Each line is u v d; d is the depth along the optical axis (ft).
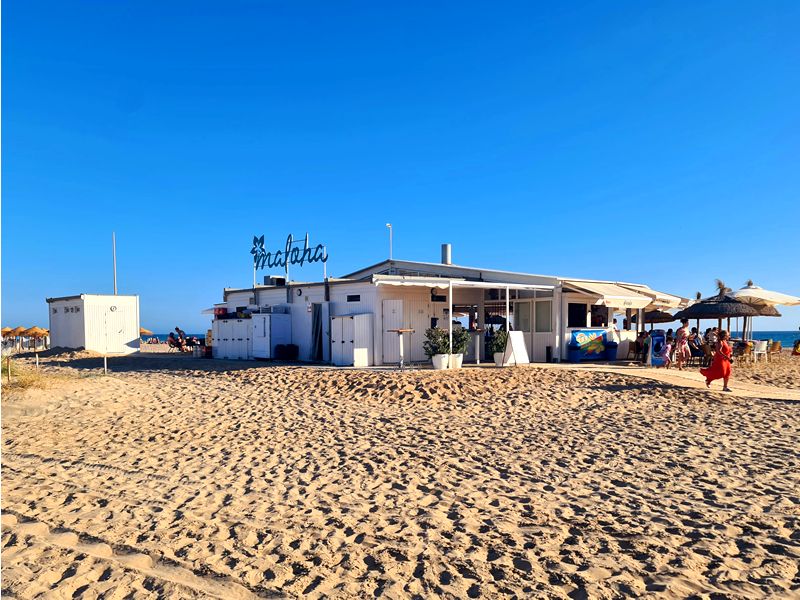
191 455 26.13
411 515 17.88
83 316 89.61
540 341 66.23
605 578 13.17
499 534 16.12
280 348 69.56
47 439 29.07
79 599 12.10
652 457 24.93
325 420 34.40
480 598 12.39
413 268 72.02
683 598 12.17
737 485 20.54
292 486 21.21
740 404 38.45
